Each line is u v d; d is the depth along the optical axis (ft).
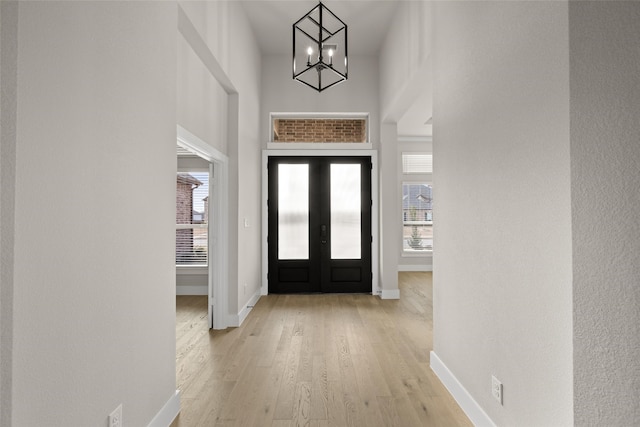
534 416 4.79
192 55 9.09
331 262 17.78
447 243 7.93
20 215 3.45
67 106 4.06
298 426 6.48
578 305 3.94
